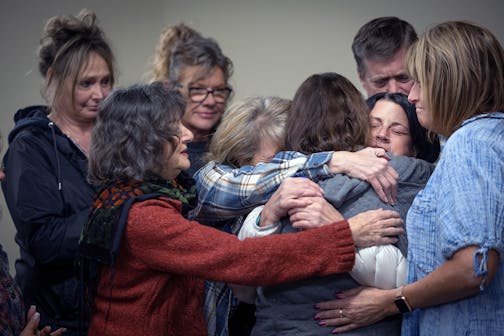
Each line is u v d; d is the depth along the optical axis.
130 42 6.82
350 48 6.37
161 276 2.79
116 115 2.80
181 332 2.91
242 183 3.19
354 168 2.85
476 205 2.42
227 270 2.69
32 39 6.09
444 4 5.98
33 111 3.86
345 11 6.35
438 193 2.63
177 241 2.70
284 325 2.82
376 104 3.35
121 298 2.81
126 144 2.77
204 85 4.43
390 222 2.75
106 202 2.79
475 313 2.57
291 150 3.11
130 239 2.73
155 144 2.77
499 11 5.85
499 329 2.55
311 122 3.03
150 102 2.80
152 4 6.93
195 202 3.04
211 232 2.75
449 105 2.64
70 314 3.49
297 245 2.70
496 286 2.56
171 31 4.79
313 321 2.80
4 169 3.59
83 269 2.89
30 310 3.10
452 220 2.46
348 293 2.78
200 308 3.01
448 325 2.62
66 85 3.73
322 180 2.93
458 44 2.61
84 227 2.85
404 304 2.66
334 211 2.81
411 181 2.88
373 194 2.84
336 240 2.71
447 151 2.60
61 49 3.69
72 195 3.54
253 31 6.70
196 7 6.88
